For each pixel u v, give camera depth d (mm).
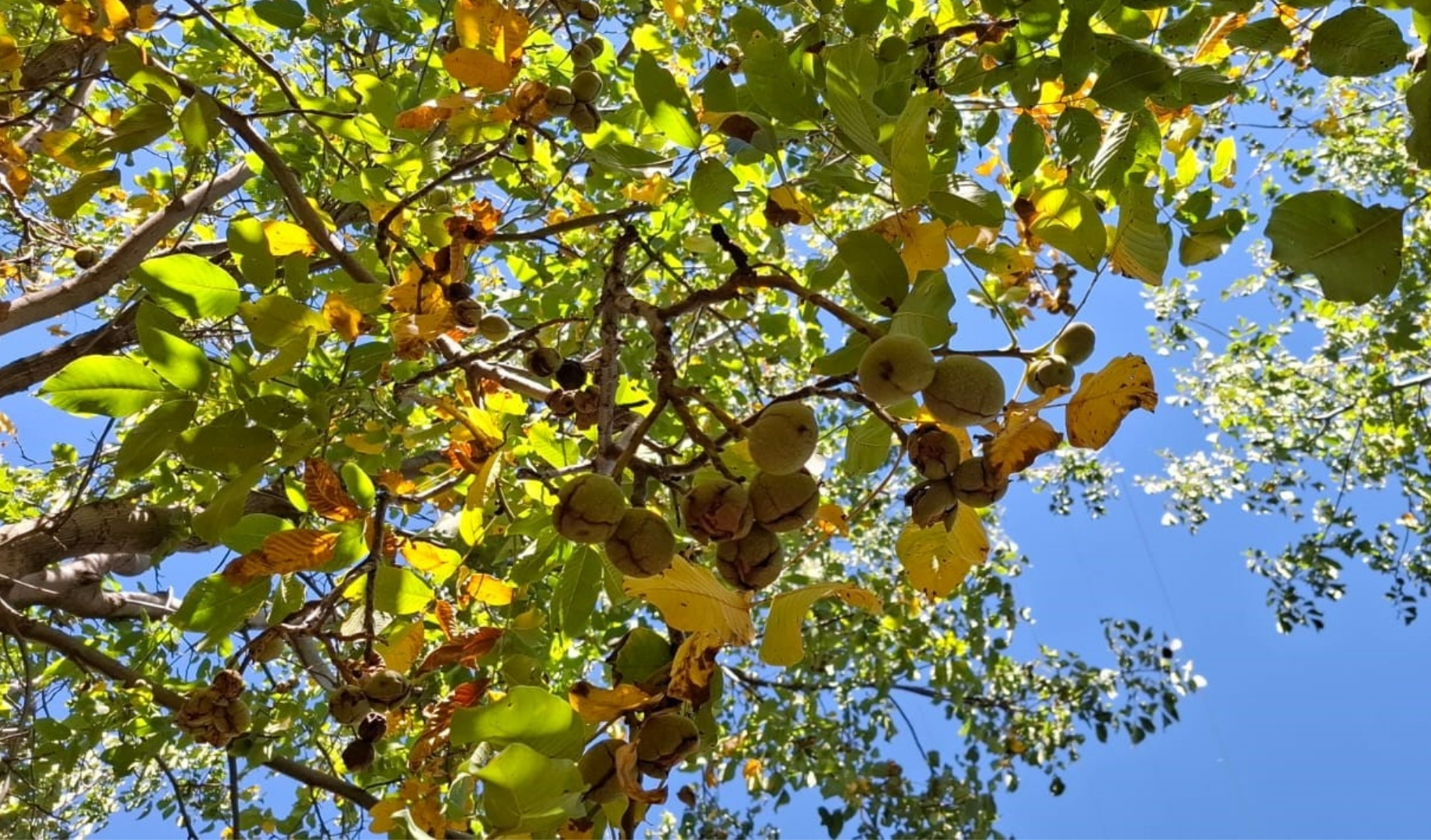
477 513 2510
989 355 1949
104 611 4754
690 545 2584
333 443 3051
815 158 3834
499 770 1396
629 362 4340
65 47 4148
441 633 3328
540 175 3885
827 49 2266
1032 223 2682
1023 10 2525
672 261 4594
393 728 3121
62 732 3520
